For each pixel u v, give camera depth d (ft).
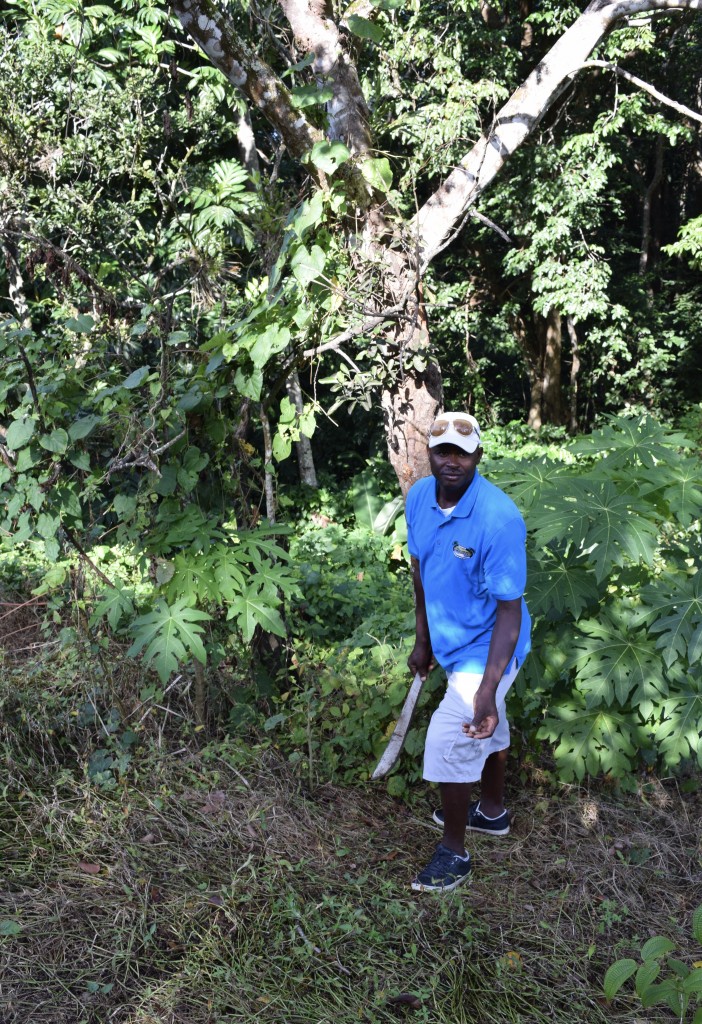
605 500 11.64
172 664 10.69
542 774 12.58
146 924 9.21
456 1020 8.36
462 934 9.56
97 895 9.49
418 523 10.19
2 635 14.30
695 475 12.14
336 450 53.11
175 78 28.91
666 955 9.39
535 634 12.13
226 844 10.62
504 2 50.37
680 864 11.02
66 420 11.59
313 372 13.91
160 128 28.99
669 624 11.30
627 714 12.23
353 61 16.67
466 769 10.12
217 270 15.83
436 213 20.42
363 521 36.91
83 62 28.66
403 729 11.31
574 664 11.81
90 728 12.25
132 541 11.71
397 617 15.20
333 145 12.82
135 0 32.83
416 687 11.30
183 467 11.62
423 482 10.38
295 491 41.81
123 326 12.60
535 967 9.20
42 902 9.29
